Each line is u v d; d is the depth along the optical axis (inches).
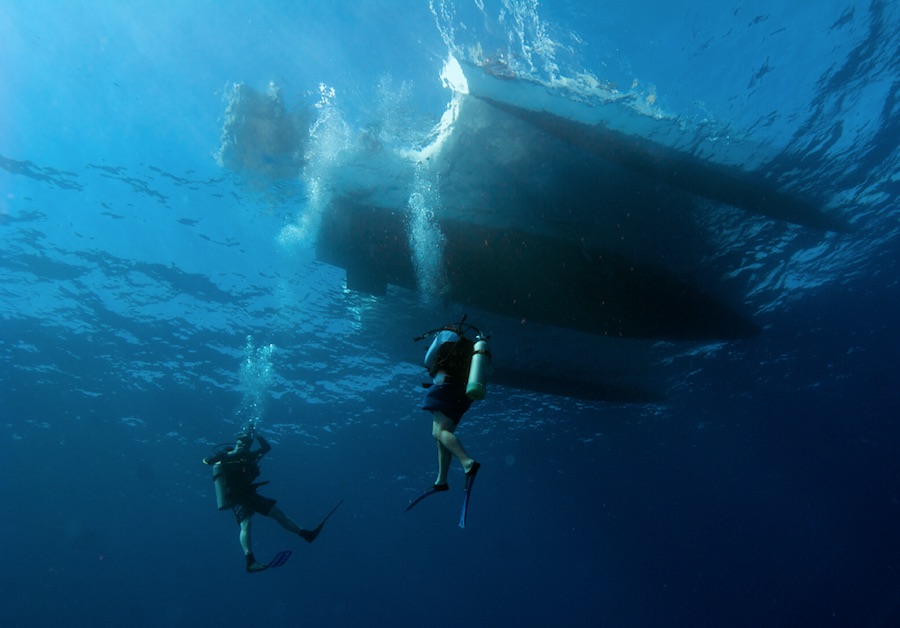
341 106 445.4
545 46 402.3
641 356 732.7
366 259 543.2
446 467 126.3
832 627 1931.6
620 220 485.4
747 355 780.6
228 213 551.2
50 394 918.4
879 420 993.5
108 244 599.8
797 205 511.2
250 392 906.1
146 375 860.6
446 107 434.3
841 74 410.9
